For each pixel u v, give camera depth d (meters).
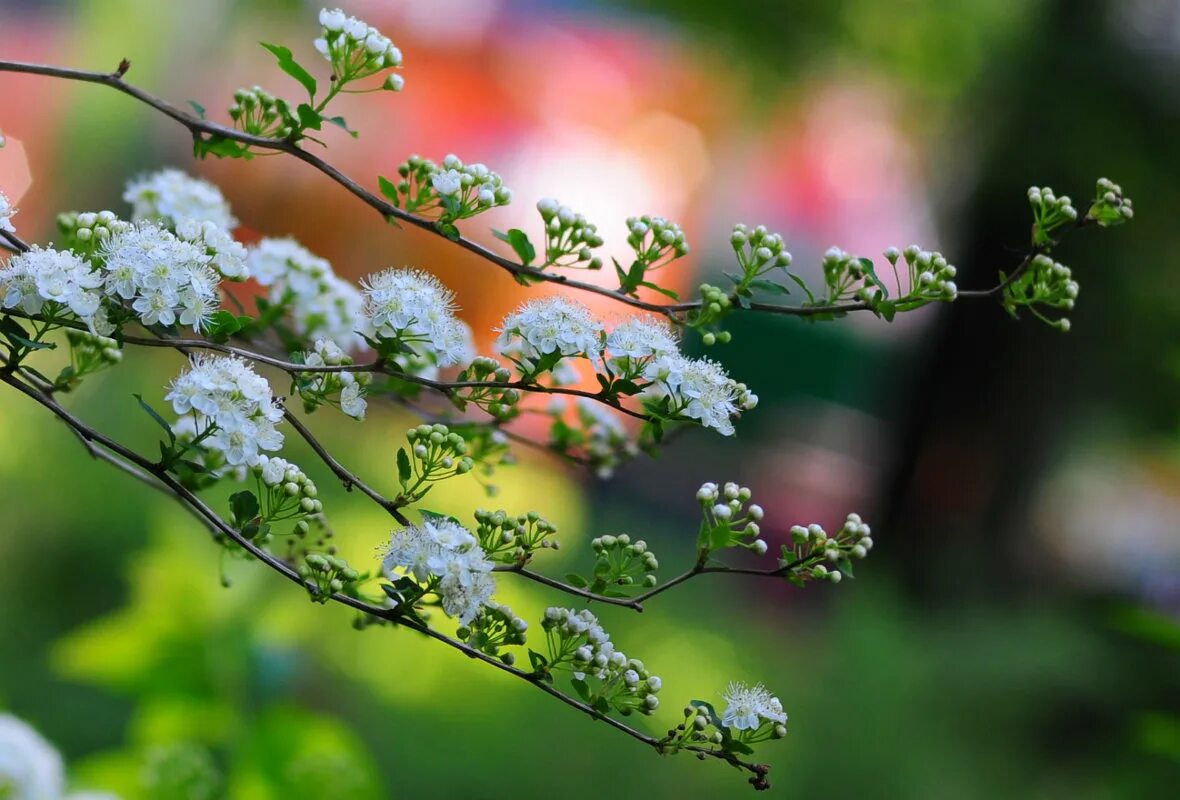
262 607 3.36
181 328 2.00
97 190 13.92
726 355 14.59
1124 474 12.26
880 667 6.35
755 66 12.58
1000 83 10.30
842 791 5.88
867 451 13.38
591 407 2.59
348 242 12.27
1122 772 6.15
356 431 9.86
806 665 8.14
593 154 15.15
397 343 1.90
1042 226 2.03
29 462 6.79
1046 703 6.86
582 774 6.02
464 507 9.17
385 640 6.54
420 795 5.61
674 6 12.70
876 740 5.99
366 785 2.97
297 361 1.93
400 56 1.93
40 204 13.56
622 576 1.86
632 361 1.89
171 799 2.92
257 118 2.06
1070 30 10.02
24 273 1.69
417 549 1.72
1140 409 10.44
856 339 14.66
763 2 11.77
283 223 12.13
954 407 10.70
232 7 13.69
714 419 1.86
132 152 14.17
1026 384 10.47
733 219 18.02
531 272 2.00
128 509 6.72
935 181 12.02
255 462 1.73
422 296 1.92
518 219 14.05
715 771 6.02
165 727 3.05
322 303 2.51
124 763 3.10
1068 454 11.52
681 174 16.02
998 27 10.87
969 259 10.55
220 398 1.71
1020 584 10.65
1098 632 7.85
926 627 8.17
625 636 7.88
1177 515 12.18
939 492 10.76
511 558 1.90
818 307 2.01
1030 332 10.34
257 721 2.98
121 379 8.09
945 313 10.73
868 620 6.71
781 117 14.20
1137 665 7.20
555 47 14.90
